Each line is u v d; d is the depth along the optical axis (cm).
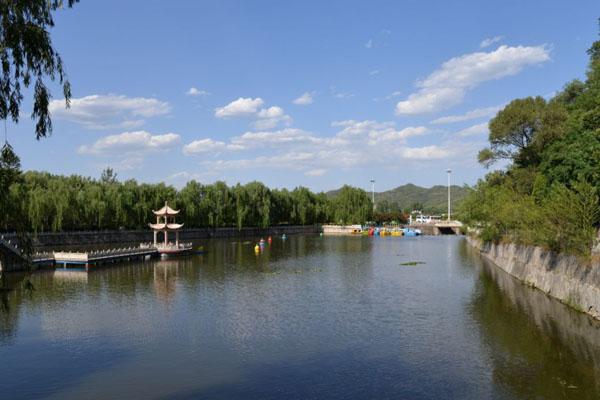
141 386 2441
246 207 15588
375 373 2588
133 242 12319
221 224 15312
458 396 2247
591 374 2459
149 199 12900
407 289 5253
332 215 19825
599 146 4488
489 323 3556
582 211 3641
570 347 2883
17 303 4484
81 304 4456
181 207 13725
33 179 11231
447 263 7769
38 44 1608
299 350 3022
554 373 2491
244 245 12375
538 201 5922
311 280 6012
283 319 3856
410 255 9331
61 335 3391
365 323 3694
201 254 9694
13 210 1739
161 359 2866
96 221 11444
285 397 2281
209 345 3147
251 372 2630
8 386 2455
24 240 1830
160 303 4519
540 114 7112
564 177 5269
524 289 4869
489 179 8756
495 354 2836
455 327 3500
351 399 2242
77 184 12438
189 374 2608
